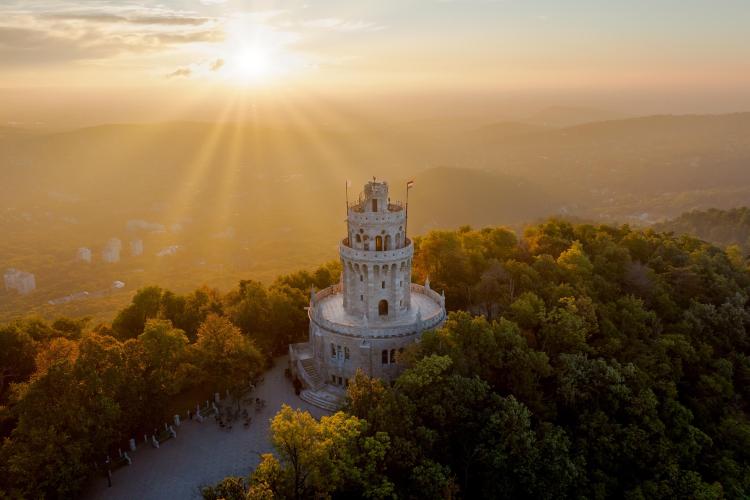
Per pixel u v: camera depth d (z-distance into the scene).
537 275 105.38
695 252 137.50
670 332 100.94
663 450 73.38
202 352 82.69
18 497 56.78
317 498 55.81
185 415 80.88
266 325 100.06
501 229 135.50
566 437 69.69
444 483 59.41
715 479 75.31
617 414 78.69
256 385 88.44
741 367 97.31
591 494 69.06
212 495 55.72
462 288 107.38
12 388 72.31
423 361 70.81
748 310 111.50
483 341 77.06
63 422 63.78
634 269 114.56
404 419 64.69
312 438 56.69
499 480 66.31
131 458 71.00
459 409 68.56
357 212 83.25
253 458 70.62
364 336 80.81
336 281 120.25
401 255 83.38
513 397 69.00
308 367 88.88
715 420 87.62
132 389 72.00
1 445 67.38
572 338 85.38
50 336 93.94
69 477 60.22
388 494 57.59
